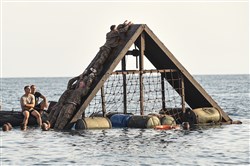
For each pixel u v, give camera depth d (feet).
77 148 235.40
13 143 250.98
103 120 298.35
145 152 224.74
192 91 326.44
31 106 303.89
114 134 275.39
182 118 322.55
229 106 494.59
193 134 276.62
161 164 201.77
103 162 205.67
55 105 303.07
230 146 239.71
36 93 312.29
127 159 210.59
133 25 308.60
